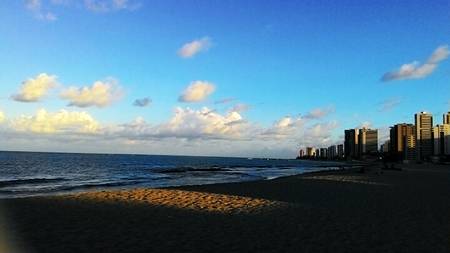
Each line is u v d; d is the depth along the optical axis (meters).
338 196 19.48
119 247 8.34
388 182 31.94
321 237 9.57
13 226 10.48
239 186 25.66
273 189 23.30
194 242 8.91
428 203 16.95
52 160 110.00
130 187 31.14
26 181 36.97
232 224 11.24
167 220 11.78
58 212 12.95
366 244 8.90
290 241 9.12
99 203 15.37
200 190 21.88
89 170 62.31
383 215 13.22
